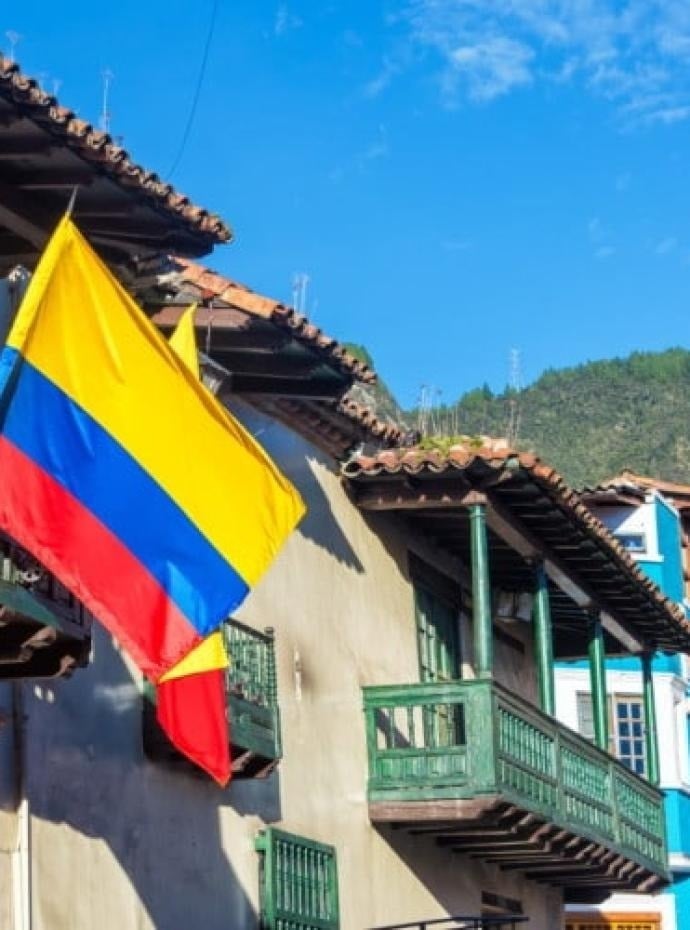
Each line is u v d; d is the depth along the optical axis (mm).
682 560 43438
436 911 25609
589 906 41844
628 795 29109
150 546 15164
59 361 14828
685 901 41750
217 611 15477
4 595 14797
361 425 24109
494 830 24922
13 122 15469
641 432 97500
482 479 24562
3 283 17375
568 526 26250
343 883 23016
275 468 16094
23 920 16516
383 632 25203
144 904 18578
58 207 16812
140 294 19391
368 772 24016
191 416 15586
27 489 14477
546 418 99500
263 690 20781
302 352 21406
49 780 17266
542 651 26844
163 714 17672
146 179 16531
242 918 20484
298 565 23172
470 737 23781
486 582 24516
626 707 41719
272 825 21469
